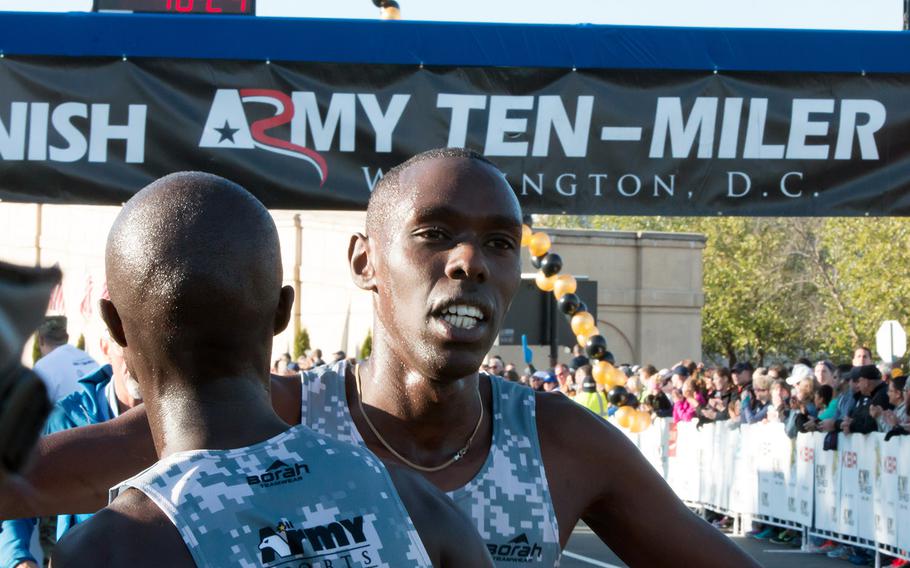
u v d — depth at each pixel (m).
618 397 7.84
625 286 29.25
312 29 5.20
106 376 3.93
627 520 2.29
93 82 5.14
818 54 5.31
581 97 5.24
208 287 1.42
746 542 10.71
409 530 1.44
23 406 0.98
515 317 11.18
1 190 5.14
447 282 2.12
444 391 2.17
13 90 5.12
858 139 5.31
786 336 38.06
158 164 5.16
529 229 7.66
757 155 5.29
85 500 1.99
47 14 5.13
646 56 5.27
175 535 1.34
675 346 29.38
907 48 5.32
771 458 10.61
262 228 1.48
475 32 5.23
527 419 2.24
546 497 2.19
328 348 25.48
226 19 5.16
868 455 8.95
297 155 5.19
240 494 1.38
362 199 5.20
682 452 12.81
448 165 2.17
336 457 1.46
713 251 38.19
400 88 5.20
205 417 1.44
